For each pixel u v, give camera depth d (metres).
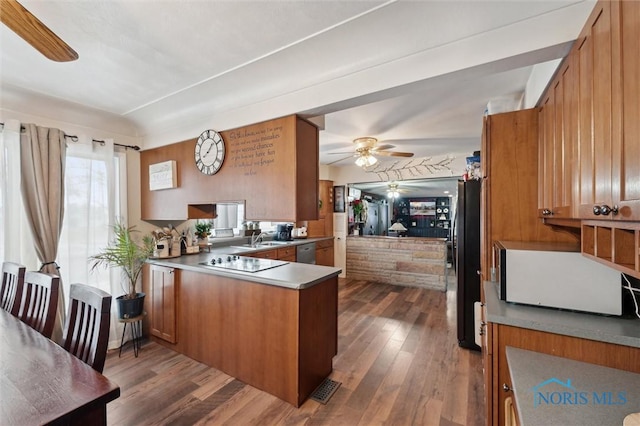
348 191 5.93
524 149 1.93
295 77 1.94
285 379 1.99
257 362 2.14
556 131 1.44
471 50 1.39
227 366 2.32
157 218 2.96
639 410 0.83
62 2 1.32
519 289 1.48
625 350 1.15
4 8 0.92
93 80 2.12
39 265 2.36
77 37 1.60
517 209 1.95
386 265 5.24
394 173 5.26
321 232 5.69
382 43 1.57
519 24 1.28
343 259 5.77
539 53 1.27
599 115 0.93
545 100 1.67
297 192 2.04
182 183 2.74
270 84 2.06
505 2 1.23
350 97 1.76
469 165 2.99
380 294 4.55
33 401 0.85
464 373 2.31
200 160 2.53
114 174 2.81
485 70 1.42
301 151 2.10
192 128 2.64
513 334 1.35
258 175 2.20
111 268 2.79
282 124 2.08
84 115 2.68
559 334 1.25
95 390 0.91
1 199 2.16
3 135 2.17
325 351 2.25
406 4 1.35
